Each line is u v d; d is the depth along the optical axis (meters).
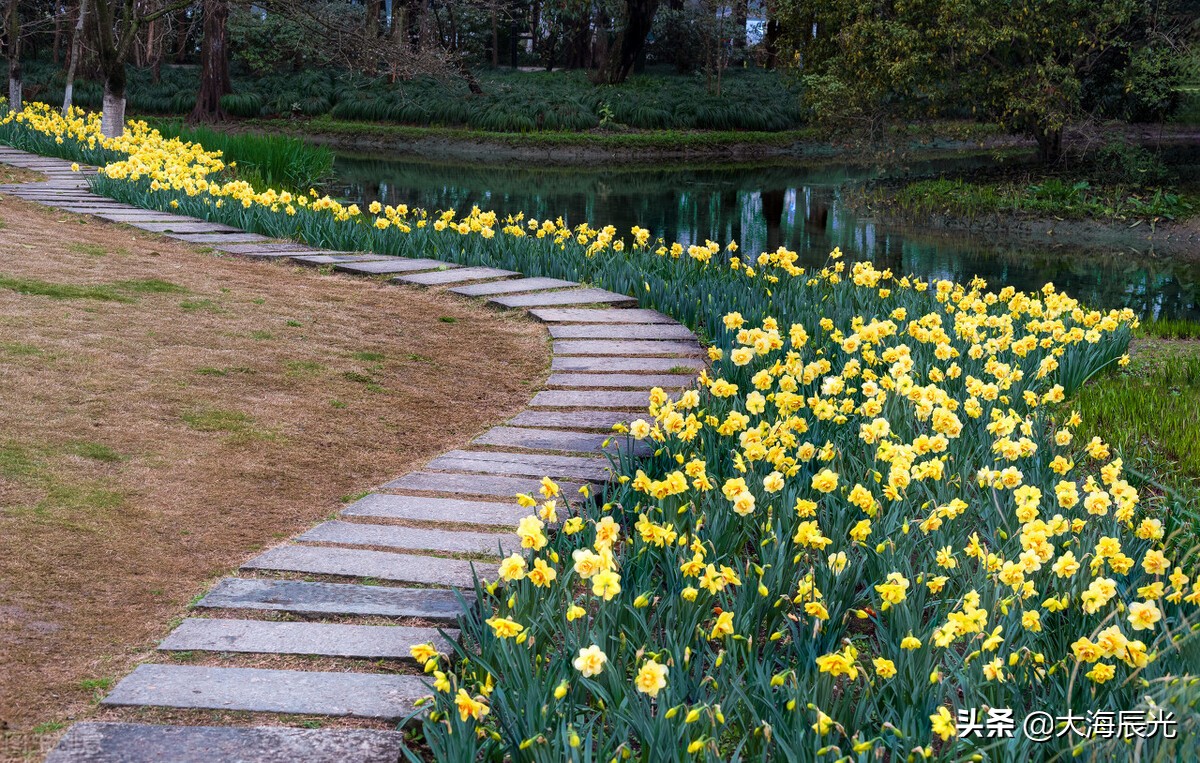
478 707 2.60
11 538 3.84
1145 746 2.63
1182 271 16.14
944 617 3.46
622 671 3.04
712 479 4.12
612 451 5.26
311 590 3.71
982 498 4.45
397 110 37.28
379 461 5.13
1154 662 3.01
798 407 4.59
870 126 25.62
